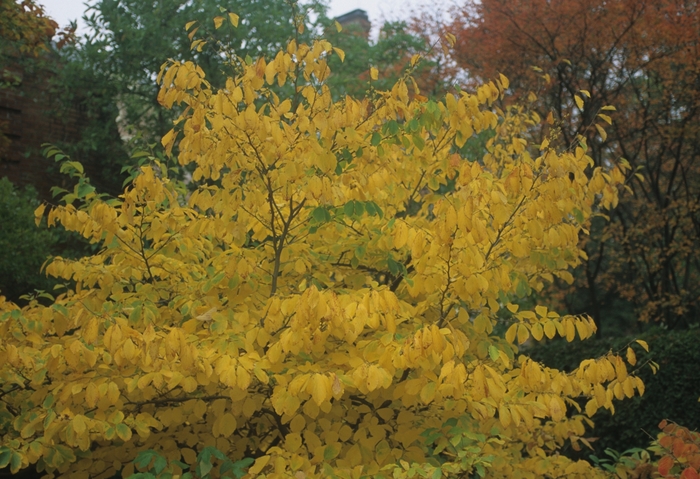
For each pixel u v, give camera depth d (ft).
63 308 9.04
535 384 8.55
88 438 8.25
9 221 20.27
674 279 31.65
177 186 12.23
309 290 7.38
